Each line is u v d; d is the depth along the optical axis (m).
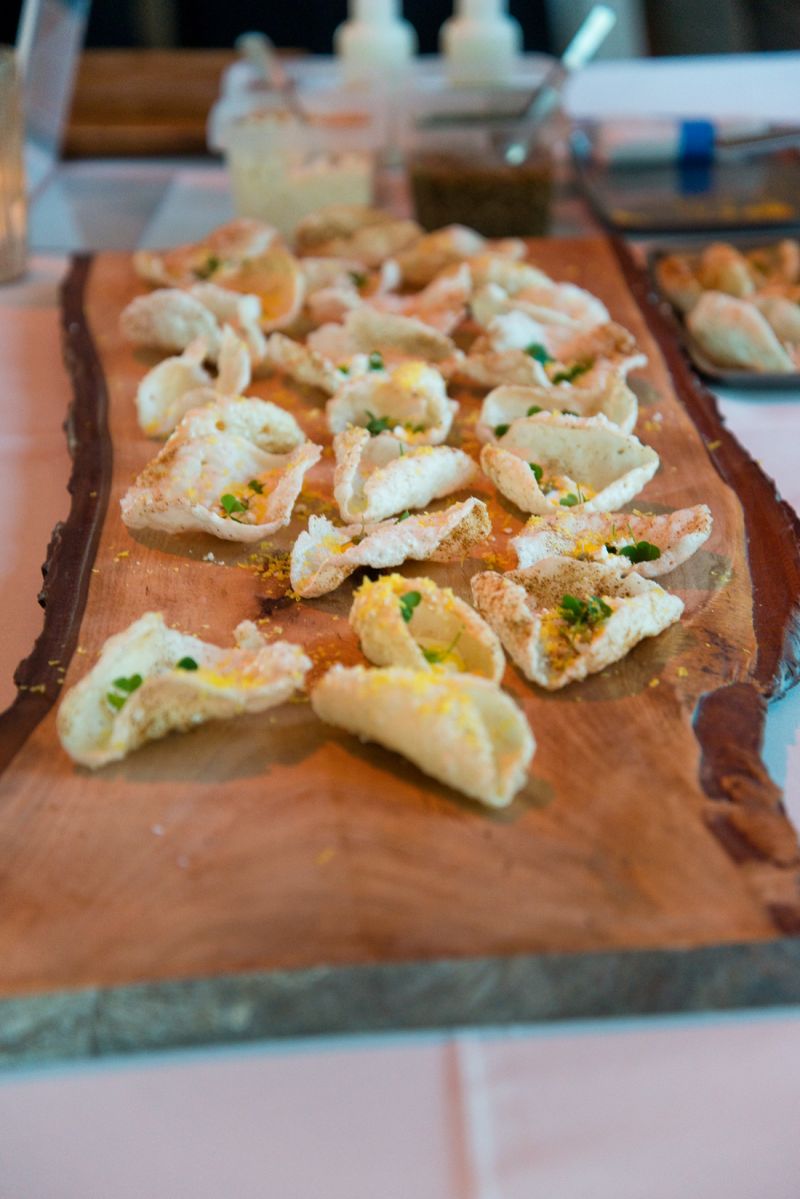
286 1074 0.42
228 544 0.65
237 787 0.50
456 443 0.75
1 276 1.03
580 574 0.58
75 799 0.49
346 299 0.86
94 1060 0.42
